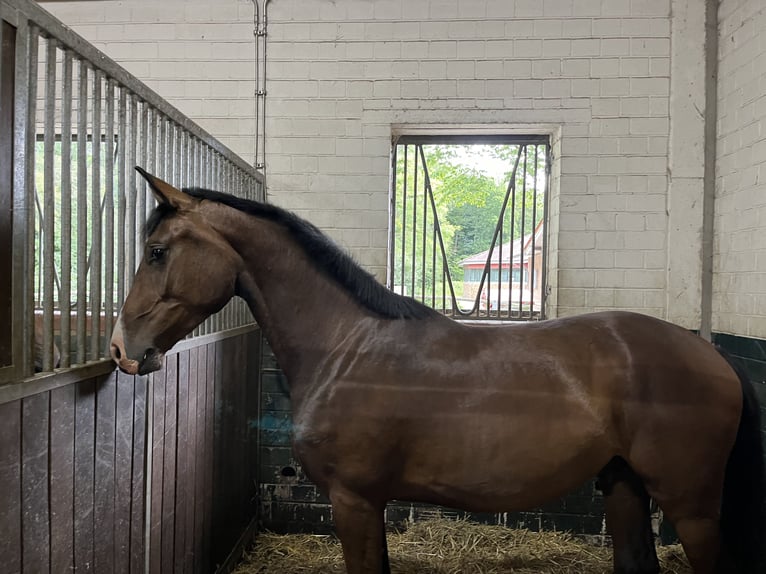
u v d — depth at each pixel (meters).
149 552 1.49
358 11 2.66
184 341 1.69
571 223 2.61
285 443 2.44
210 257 1.30
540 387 1.36
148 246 1.27
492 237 2.79
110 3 2.74
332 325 1.42
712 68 2.50
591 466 1.42
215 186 2.00
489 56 2.62
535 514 2.49
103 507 1.26
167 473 1.59
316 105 2.69
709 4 2.49
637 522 1.71
